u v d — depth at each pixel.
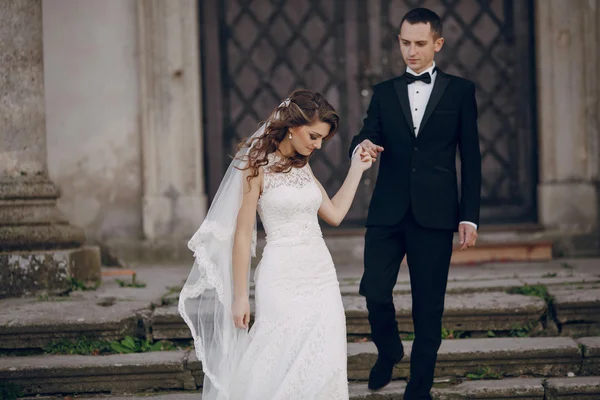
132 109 8.38
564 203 8.44
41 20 6.51
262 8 8.62
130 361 5.01
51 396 4.94
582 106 8.45
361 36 8.68
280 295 3.87
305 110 3.85
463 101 4.33
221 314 4.01
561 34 8.41
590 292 5.80
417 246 4.31
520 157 8.80
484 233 8.38
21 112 6.35
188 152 8.36
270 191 3.92
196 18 8.34
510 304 5.55
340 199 4.17
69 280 6.26
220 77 8.60
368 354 5.07
